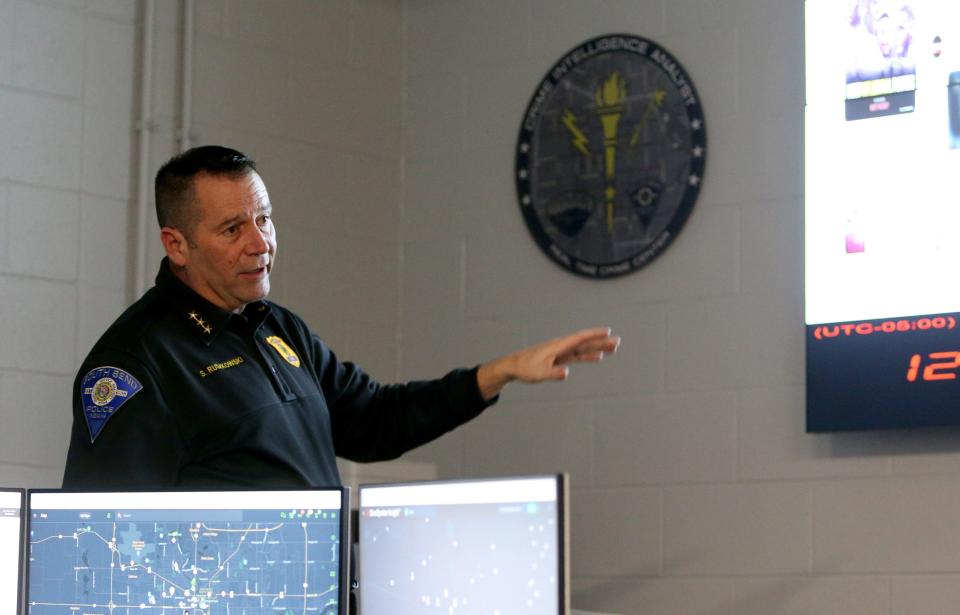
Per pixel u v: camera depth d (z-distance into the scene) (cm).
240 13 550
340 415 343
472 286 570
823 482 469
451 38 588
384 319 584
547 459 536
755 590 479
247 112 549
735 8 511
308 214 564
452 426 332
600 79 543
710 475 495
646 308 520
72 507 264
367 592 251
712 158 511
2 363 475
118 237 507
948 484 443
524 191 558
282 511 254
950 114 446
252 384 309
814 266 466
